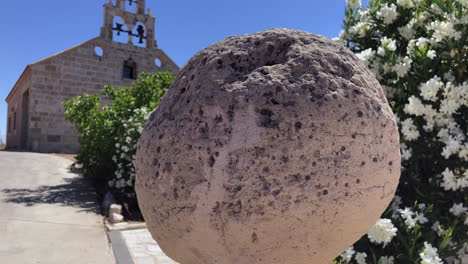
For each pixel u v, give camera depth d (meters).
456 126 2.72
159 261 3.35
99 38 14.58
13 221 4.41
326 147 1.33
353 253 2.35
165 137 1.46
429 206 2.44
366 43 3.48
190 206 1.34
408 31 3.12
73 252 3.53
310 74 1.43
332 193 1.33
